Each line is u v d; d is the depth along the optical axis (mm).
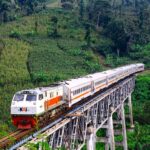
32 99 38250
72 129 42625
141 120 104375
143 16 180375
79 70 121250
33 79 98312
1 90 86438
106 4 186500
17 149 28547
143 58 151500
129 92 99750
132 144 90000
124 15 183125
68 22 173000
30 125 37969
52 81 99438
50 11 189000
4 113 73375
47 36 152875
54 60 124312
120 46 160000
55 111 44000
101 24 178500
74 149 44719
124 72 90812
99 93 66500
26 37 145500
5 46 124875
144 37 165500
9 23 164750
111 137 68062
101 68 133125
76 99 50000
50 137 35188
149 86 118312
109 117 68312
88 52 143375
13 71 102750
